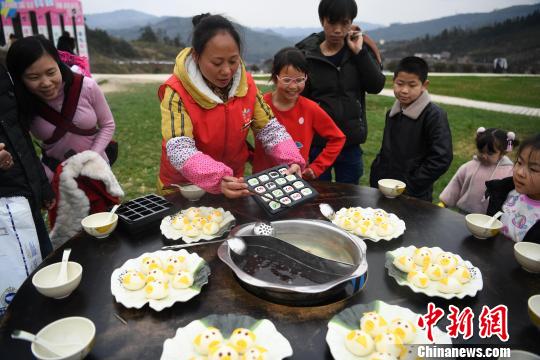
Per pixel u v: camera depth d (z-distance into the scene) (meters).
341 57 3.18
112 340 1.30
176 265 1.63
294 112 2.90
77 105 2.54
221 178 2.00
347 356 1.22
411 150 3.08
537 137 1.98
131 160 6.27
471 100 13.88
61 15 13.88
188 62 2.14
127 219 1.99
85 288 1.57
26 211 2.22
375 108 11.78
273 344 1.25
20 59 2.14
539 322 1.33
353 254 1.69
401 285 1.59
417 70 2.89
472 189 3.07
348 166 3.52
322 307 1.48
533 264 1.68
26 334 1.18
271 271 1.64
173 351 1.21
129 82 19.03
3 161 2.03
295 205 1.98
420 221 2.19
